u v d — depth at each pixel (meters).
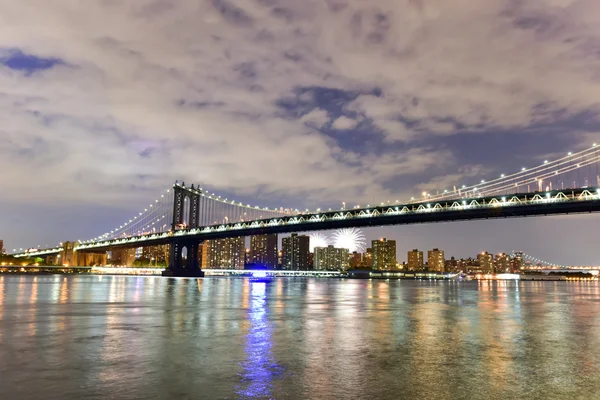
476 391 13.60
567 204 90.00
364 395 13.15
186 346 20.22
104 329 25.39
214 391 13.39
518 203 95.69
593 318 33.69
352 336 23.48
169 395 13.00
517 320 31.84
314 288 98.94
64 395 12.95
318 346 20.45
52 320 29.50
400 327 27.25
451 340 22.36
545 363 17.25
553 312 38.91
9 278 145.50
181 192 188.38
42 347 19.77
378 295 67.94
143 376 14.96
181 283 112.75
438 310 39.72
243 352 18.89
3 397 12.77
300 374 15.34
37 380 14.41
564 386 14.14
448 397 13.05
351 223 126.88
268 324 28.23
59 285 89.31
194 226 190.00
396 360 17.56
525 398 13.01
